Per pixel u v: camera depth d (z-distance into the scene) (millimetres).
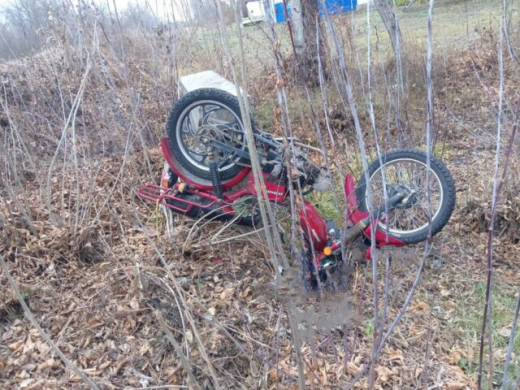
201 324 2826
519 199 3447
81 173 4344
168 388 2492
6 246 3279
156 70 5855
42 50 6633
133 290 2977
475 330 2854
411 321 2924
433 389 2486
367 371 2551
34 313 2885
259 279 3195
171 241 3516
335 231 3041
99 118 5160
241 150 3252
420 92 5695
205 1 6199
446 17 9648
